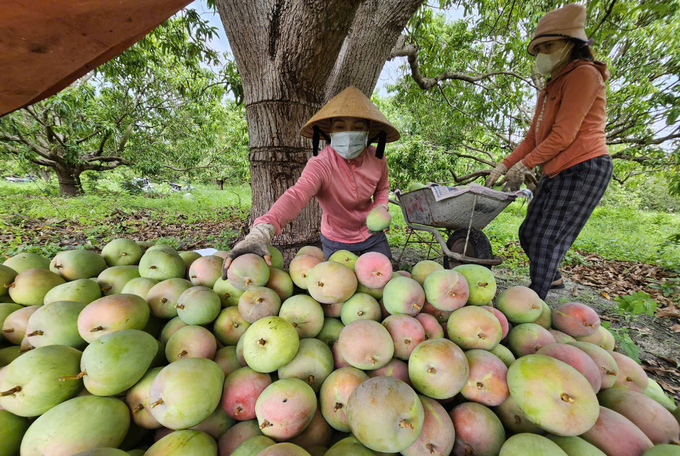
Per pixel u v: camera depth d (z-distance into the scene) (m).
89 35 1.10
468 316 1.32
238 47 2.79
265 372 1.20
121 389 1.07
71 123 11.29
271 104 2.89
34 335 1.27
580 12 2.43
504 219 10.91
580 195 2.59
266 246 1.60
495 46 8.55
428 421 1.02
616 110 7.99
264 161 3.03
